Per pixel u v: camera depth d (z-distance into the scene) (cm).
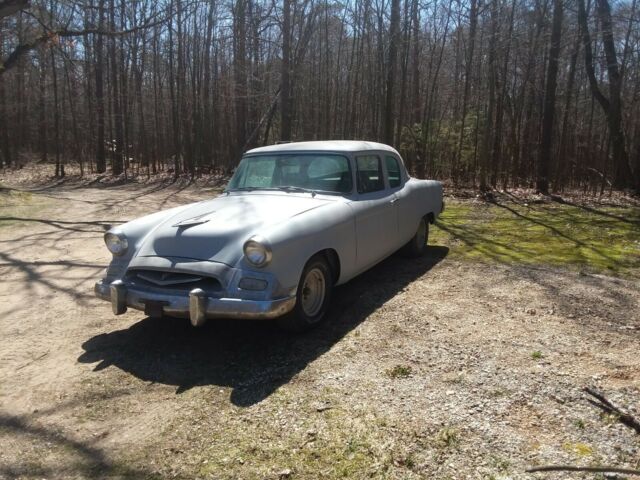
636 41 1873
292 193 492
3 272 606
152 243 395
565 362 353
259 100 2200
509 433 266
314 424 277
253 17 2116
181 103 2375
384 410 290
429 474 235
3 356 373
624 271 604
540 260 660
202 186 1798
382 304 480
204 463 246
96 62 2342
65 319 450
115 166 2311
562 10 1402
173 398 310
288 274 367
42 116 3259
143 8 2348
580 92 2292
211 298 351
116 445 263
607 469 221
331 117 2855
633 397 304
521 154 1933
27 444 265
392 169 594
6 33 1683
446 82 2495
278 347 383
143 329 423
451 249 729
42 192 1588
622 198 1354
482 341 390
